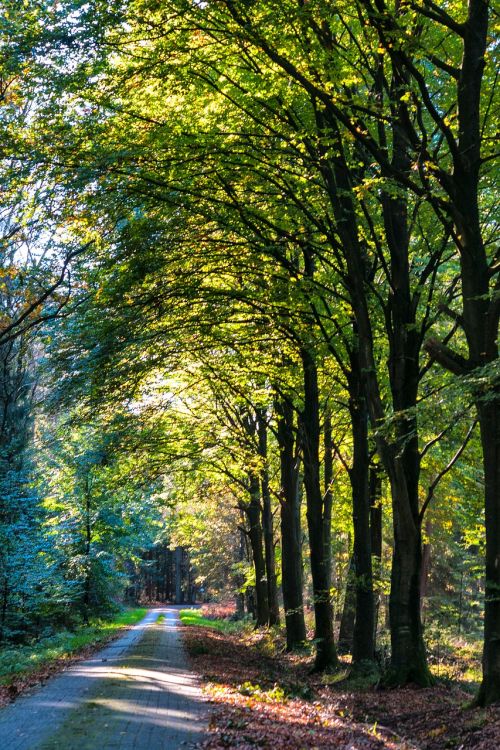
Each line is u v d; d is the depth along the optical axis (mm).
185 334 18938
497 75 13750
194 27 13055
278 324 18234
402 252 15594
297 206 16141
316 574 19250
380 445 15109
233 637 34781
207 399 27469
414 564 14961
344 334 17250
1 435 26484
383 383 20156
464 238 12195
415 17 12625
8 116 15609
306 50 12242
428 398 12234
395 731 11070
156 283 17141
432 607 35031
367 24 11758
